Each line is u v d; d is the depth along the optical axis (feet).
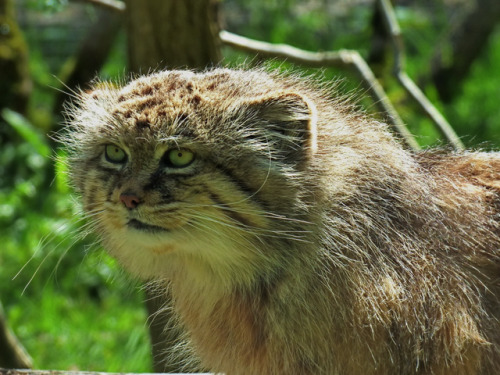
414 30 79.15
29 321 48.85
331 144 26.11
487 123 73.26
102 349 46.68
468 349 25.21
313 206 25.18
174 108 25.17
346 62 41.81
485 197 27.37
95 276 51.65
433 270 25.40
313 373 25.30
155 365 36.11
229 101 25.52
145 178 24.73
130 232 25.08
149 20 34.47
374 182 26.00
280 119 25.58
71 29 75.56
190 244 25.16
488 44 84.64
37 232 52.01
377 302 24.72
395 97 56.59
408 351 24.91
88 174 26.32
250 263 25.29
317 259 25.11
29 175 56.95
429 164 28.02
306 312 25.04
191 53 34.91
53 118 61.67
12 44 61.31
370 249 25.26
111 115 25.57
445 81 76.84
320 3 77.00
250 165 24.90
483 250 26.35
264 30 71.36
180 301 27.63
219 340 26.89
